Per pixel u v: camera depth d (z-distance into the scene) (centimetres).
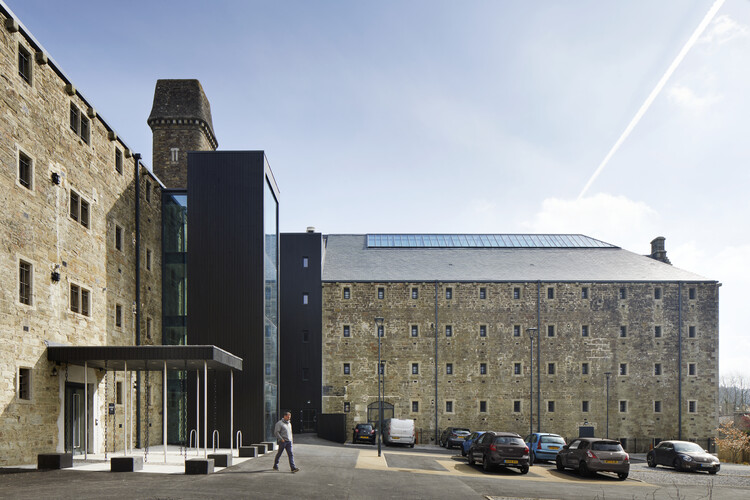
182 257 2867
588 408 4659
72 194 1988
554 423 4628
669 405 4703
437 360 4681
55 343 1795
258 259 2603
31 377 1653
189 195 2641
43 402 1708
